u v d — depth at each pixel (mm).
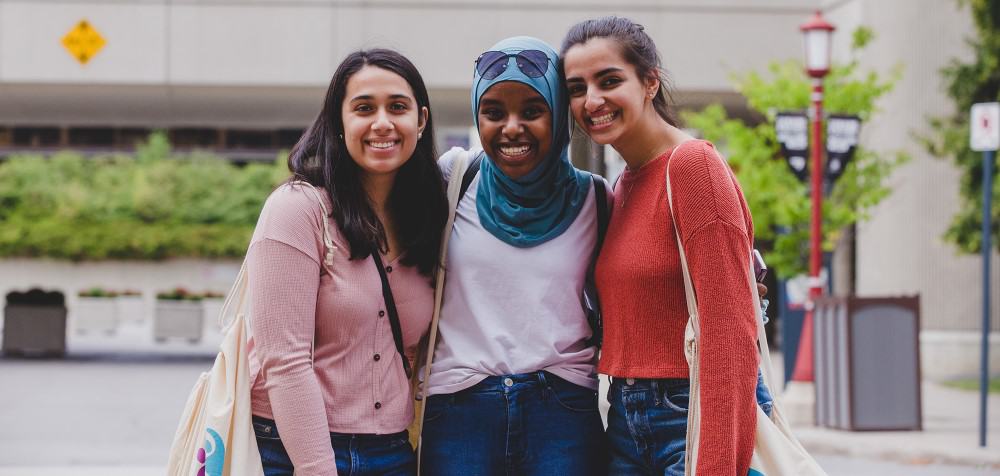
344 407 3625
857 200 15398
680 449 3582
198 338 24266
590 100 3648
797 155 13109
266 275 3490
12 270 34469
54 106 24719
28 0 22484
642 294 3609
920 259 17234
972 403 13742
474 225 3896
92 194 34969
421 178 3818
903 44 17328
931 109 17141
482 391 3795
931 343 17047
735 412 3400
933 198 17188
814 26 12023
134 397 14641
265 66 22359
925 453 9961
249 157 35750
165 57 22453
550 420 3814
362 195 3721
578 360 3873
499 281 3826
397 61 3721
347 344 3633
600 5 21562
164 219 35000
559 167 3900
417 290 3820
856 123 12883
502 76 3721
